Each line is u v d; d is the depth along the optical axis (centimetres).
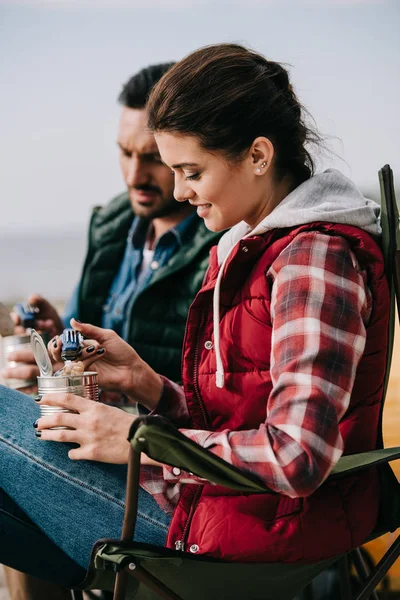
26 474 148
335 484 139
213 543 133
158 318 240
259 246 141
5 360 220
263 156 143
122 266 265
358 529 138
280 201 150
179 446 120
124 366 179
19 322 246
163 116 139
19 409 154
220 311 143
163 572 130
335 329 130
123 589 129
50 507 147
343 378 128
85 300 268
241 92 141
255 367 140
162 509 146
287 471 121
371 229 143
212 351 144
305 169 152
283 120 146
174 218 246
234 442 126
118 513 146
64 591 188
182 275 240
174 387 184
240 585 137
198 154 140
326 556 136
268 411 128
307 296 131
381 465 148
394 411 309
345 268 134
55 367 197
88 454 141
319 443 122
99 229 269
